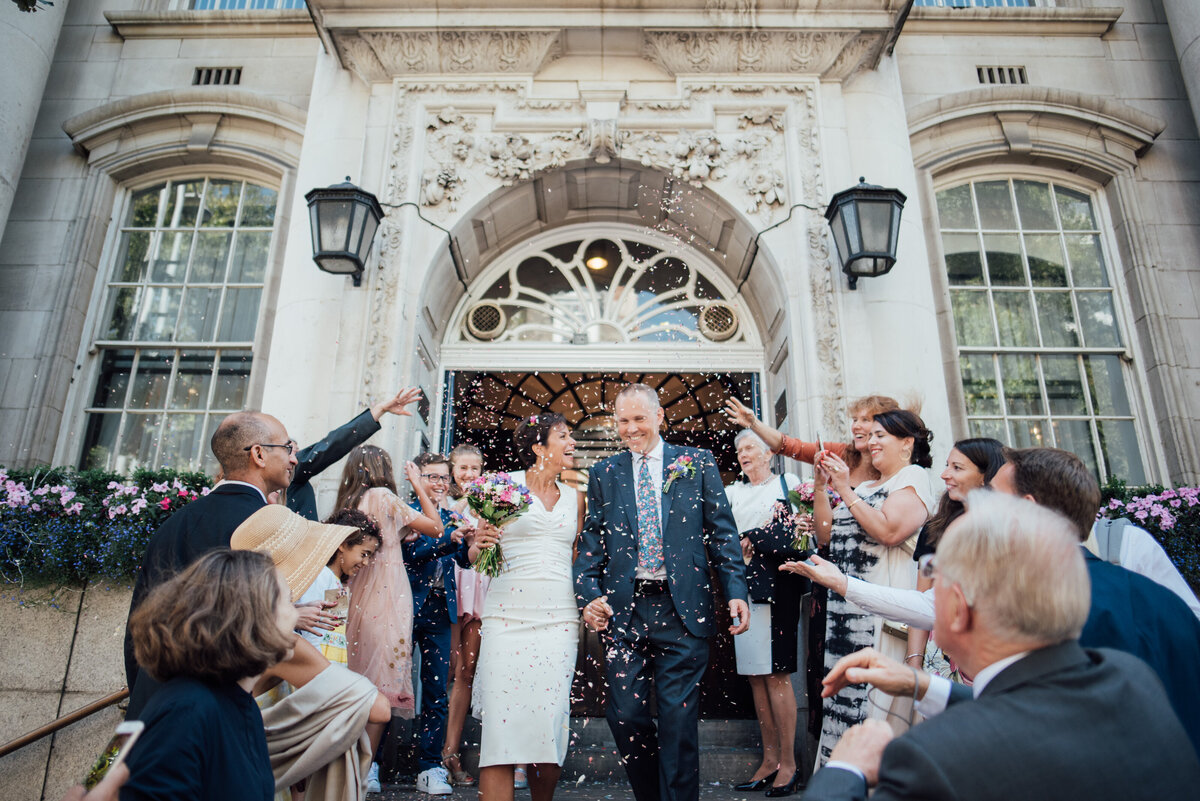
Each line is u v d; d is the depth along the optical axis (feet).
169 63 21.59
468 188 17.60
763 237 17.26
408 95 18.20
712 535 9.76
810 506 11.54
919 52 21.38
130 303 20.17
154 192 21.31
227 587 5.36
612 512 9.84
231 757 5.10
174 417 19.19
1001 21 21.54
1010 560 3.82
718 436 22.68
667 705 8.91
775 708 12.05
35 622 13.29
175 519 7.67
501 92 18.28
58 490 13.94
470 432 22.33
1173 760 3.36
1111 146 20.74
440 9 17.83
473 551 9.50
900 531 8.41
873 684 4.74
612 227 20.21
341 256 15.49
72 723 12.26
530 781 9.14
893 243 15.74
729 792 11.97
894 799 3.35
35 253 19.84
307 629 7.16
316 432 15.69
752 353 19.24
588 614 9.21
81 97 21.22
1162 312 19.31
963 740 3.37
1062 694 3.51
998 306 19.95
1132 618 5.14
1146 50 21.68
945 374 18.86
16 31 19.79
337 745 6.80
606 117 17.83
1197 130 20.80
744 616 9.11
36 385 18.66
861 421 10.21
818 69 18.31
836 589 7.17
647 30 17.95
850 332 16.34
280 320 16.89
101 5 22.25
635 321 19.70
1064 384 19.36
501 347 19.17
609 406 22.97
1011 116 20.75
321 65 19.07
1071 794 3.21
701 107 18.15
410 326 16.58
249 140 20.88
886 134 18.03
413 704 10.28
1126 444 18.90
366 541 9.71
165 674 5.29
